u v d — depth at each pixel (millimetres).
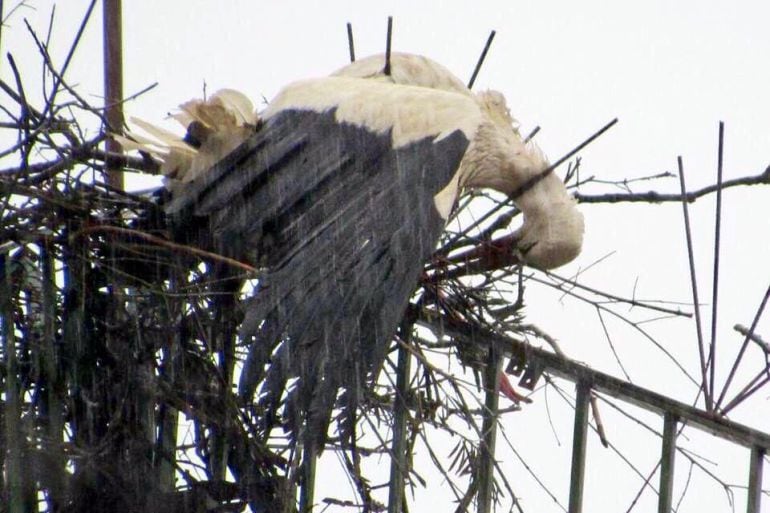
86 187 23250
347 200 23453
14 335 22297
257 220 23984
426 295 24375
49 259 22609
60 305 23094
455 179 24156
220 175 24422
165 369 23250
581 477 23281
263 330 21281
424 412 23781
